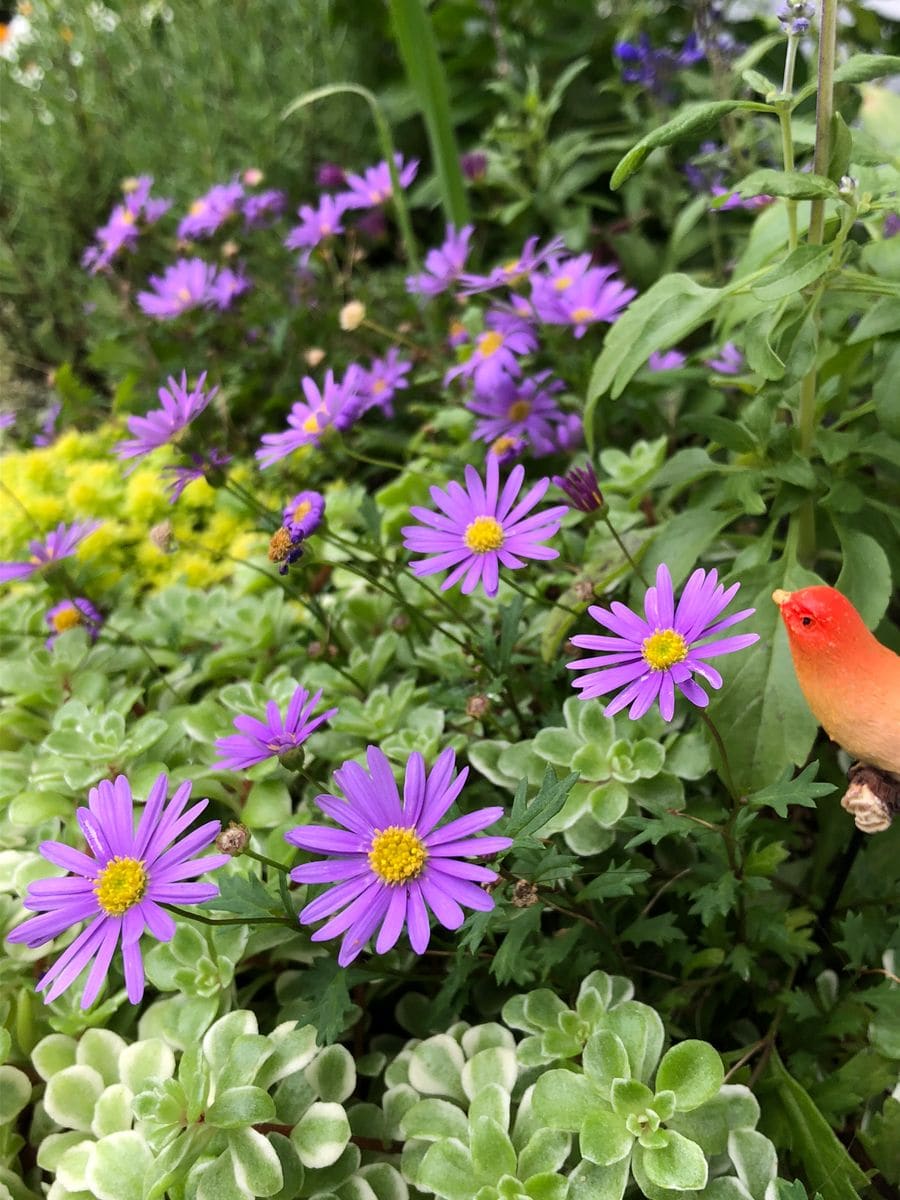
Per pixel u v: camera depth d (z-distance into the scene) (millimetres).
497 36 464
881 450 196
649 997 179
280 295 416
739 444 196
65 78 494
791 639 137
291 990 178
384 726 209
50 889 137
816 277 158
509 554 164
